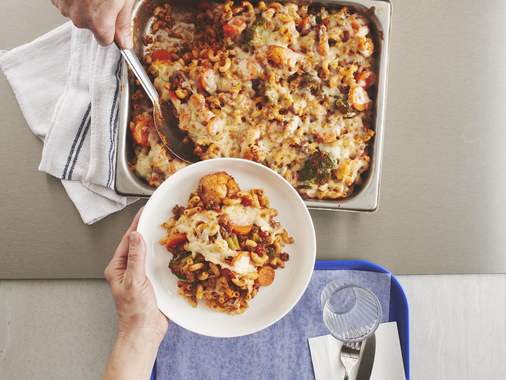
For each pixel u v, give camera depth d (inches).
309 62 36.2
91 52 38.3
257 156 35.5
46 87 39.7
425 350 41.9
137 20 36.1
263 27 35.7
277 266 34.8
